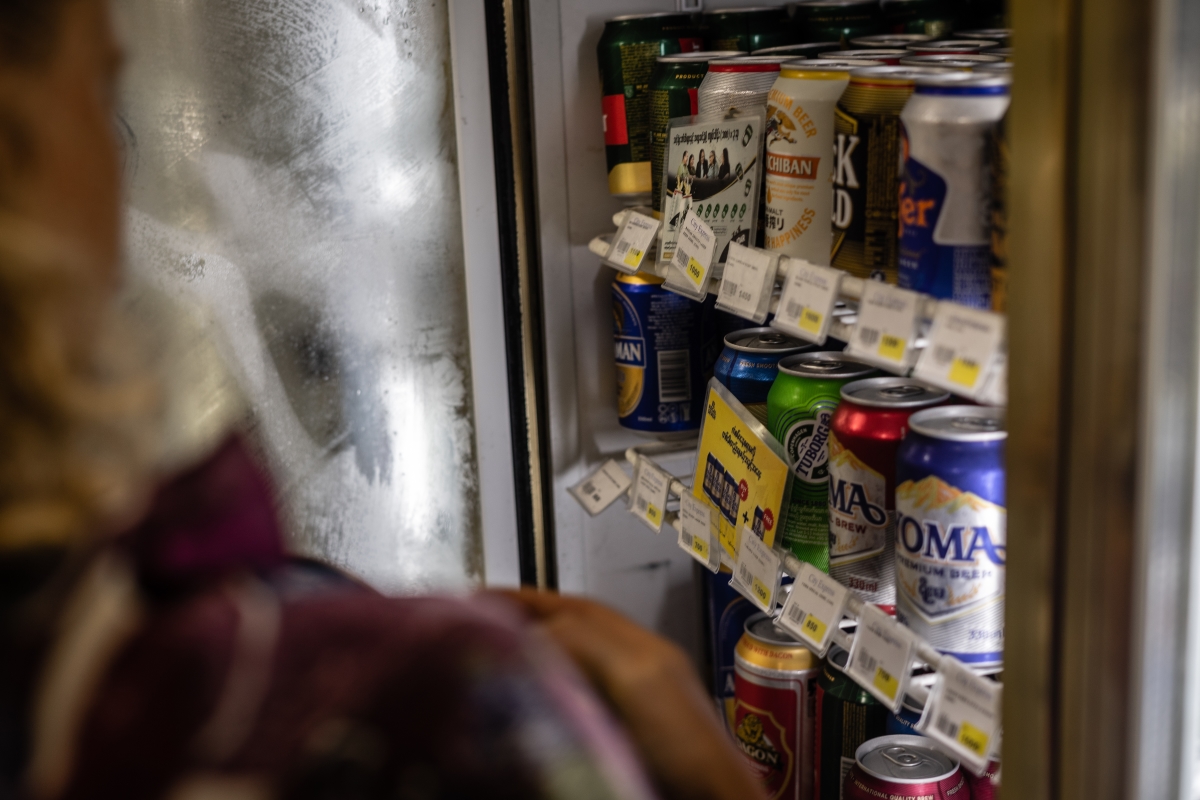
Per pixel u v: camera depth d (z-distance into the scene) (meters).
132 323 0.55
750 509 1.43
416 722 0.45
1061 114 0.74
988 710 1.00
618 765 0.48
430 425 2.13
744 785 0.59
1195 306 0.72
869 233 1.16
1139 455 0.73
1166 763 0.77
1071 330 0.76
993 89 0.98
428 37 1.96
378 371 2.08
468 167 1.99
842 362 1.44
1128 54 0.70
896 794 1.30
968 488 1.06
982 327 0.94
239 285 1.99
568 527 2.14
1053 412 0.78
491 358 2.08
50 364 0.46
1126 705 0.76
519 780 0.45
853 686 1.47
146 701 0.45
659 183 1.65
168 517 0.50
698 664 2.25
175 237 1.94
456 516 2.18
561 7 1.93
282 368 2.04
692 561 2.23
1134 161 0.70
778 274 1.32
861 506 1.24
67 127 0.49
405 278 2.06
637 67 1.75
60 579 0.47
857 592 1.25
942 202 1.00
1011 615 0.85
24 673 0.45
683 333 1.85
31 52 0.48
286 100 1.94
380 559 2.16
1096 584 0.77
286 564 0.58
